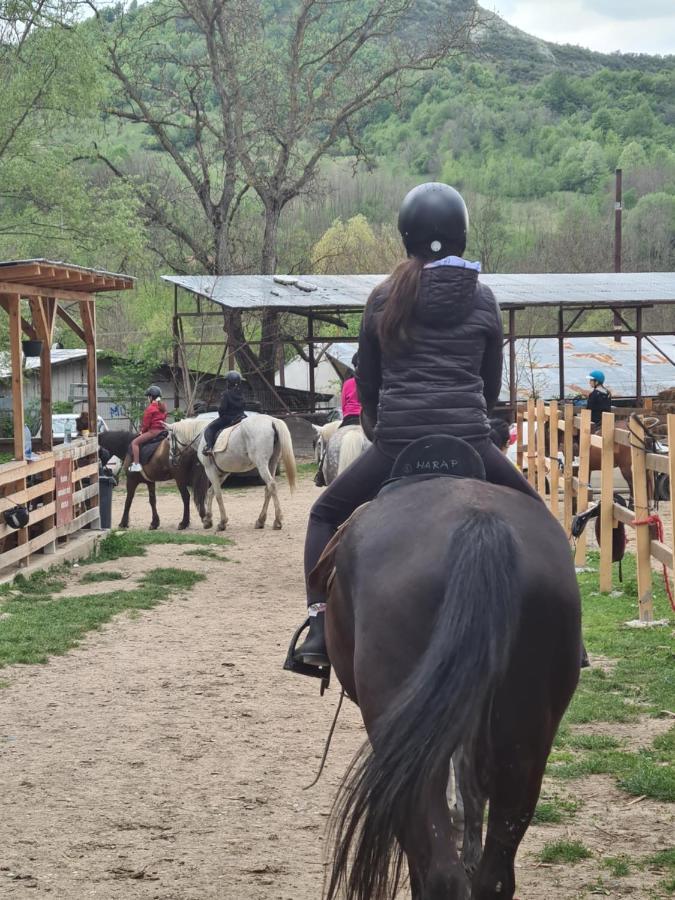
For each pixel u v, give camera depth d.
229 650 9.24
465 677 2.65
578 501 12.88
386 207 84.62
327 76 40.28
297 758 6.07
